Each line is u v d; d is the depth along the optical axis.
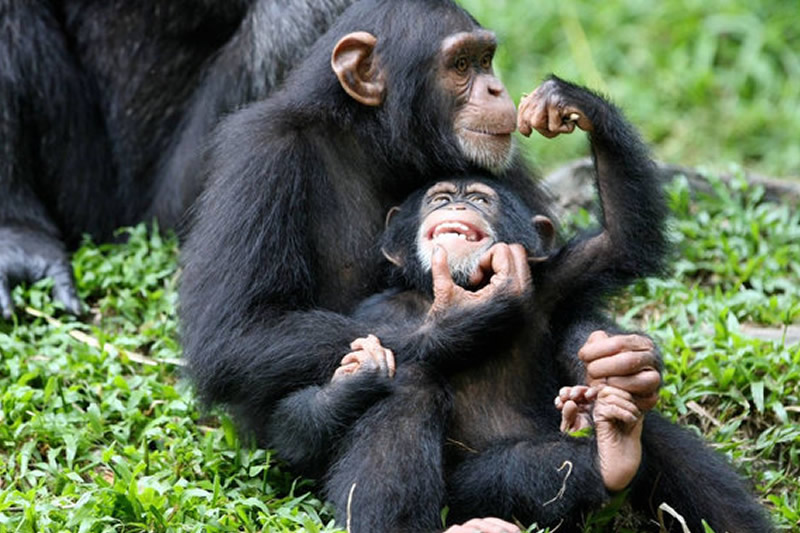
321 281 12.01
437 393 10.59
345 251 12.08
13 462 11.38
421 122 12.09
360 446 10.20
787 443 12.05
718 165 18.12
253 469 11.13
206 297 11.45
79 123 15.22
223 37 15.20
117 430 11.92
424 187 11.98
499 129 12.04
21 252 14.30
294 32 14.09
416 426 10.27
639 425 9.95
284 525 10.39
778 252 15.03
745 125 20.91
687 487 10.65
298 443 10.88
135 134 15.45
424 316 11.42
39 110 14.91
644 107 21.11
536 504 10.17
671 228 11.95
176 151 15.09
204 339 11.33
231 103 14.52
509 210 11.59
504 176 12.48
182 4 15.02
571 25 22.12
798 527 11.02
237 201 11.65
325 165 12.08
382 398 10.47
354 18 12.45
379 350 10.61
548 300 11.44
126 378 12.95
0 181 14.67
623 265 11.42
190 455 11.36
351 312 12.03
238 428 11.61
